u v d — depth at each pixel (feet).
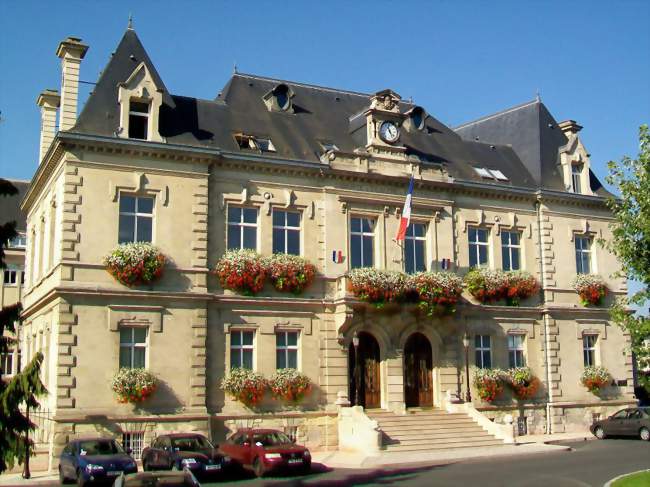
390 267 107.86
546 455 91.81
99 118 93.61
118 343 88.69
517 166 129.70
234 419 94.32
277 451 77.56
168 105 101.09
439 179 113.39
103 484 69.00
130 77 94.58
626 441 106.52
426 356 110.32
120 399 87.04
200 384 92.02
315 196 104.88
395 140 111.65
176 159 95.55
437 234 112.98
